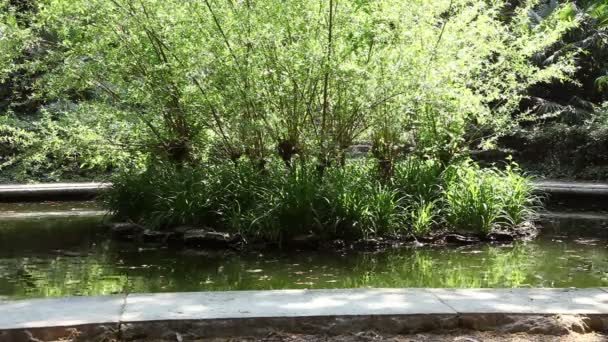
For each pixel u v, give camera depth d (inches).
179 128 311.0
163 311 128.3
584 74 647.8
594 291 146.8
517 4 470.9
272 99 277.3
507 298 139.5
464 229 275.7
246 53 264.4
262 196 267.3
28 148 354.3
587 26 642.8
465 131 326.3
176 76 280.2
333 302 135.5
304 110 283.3
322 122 289.3
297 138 288.4
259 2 265.4
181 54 276.5
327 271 210.2
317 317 124.9
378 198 268.8
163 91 286.7
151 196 295.1
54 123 316.8
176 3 273.4
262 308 130.6
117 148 319.9
